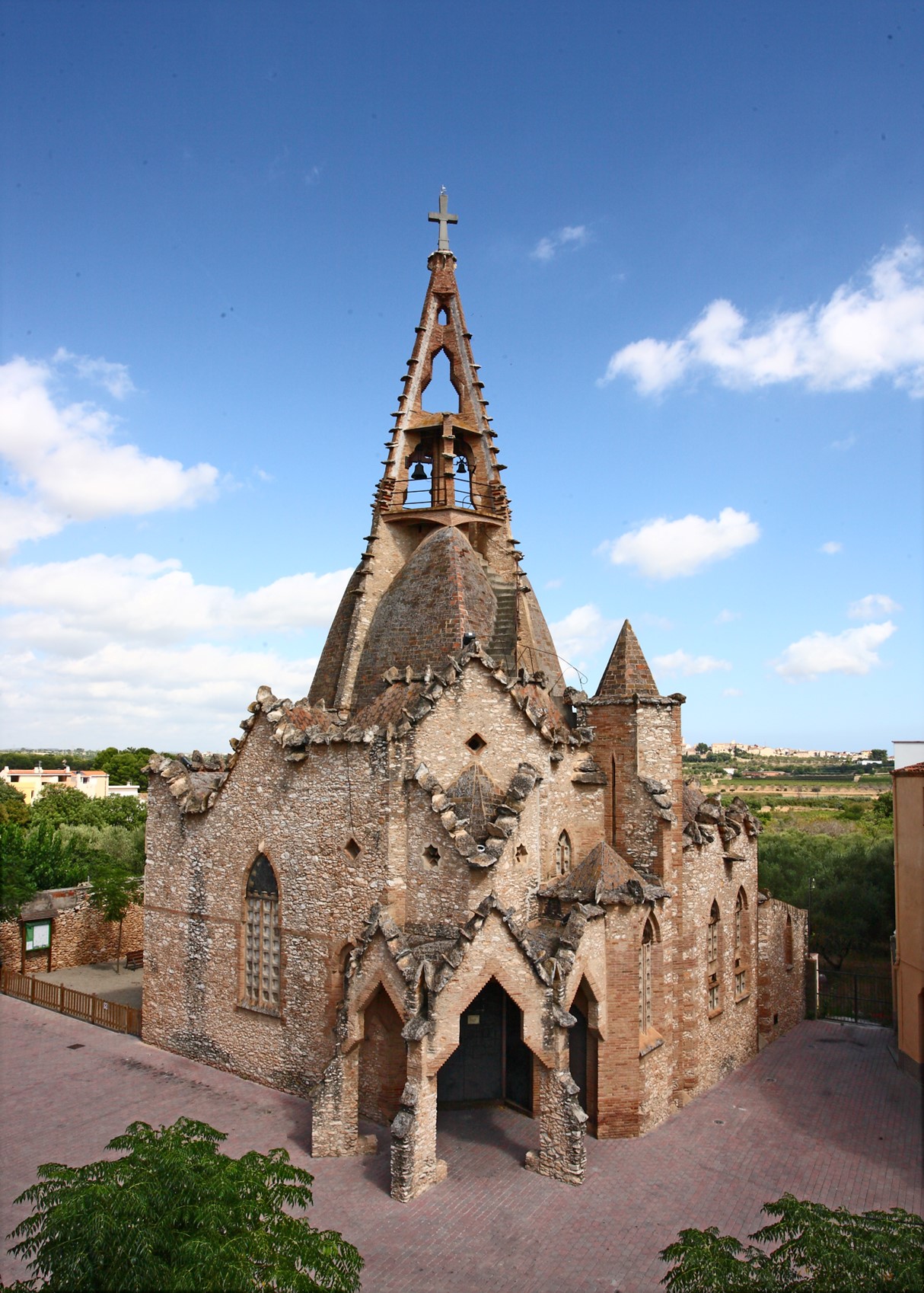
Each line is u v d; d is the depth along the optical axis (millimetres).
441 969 28109
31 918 55469
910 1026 40281
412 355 48750
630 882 32406
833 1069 40969
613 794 36469
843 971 64500
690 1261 16250
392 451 47125
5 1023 44906
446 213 50688
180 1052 39625
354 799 33344
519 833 32344
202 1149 18422
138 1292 14656
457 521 45156
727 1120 34219
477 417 48406
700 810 40562
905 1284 14758
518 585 43469
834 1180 29219
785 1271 15875
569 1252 24422
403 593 42125
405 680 37594
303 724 37594
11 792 121750
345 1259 17156
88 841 81750
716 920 40250
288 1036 35188
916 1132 33438
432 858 31656
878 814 126750
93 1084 36219
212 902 38719
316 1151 29516
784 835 89125
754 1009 43625
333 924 33688
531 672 39156
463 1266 23641
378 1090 32438
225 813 38500
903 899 41562
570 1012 32844
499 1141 31125
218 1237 15844
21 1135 31297
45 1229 15805
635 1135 31984
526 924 32406
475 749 34469
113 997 50031
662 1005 34281
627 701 36375
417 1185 27188
